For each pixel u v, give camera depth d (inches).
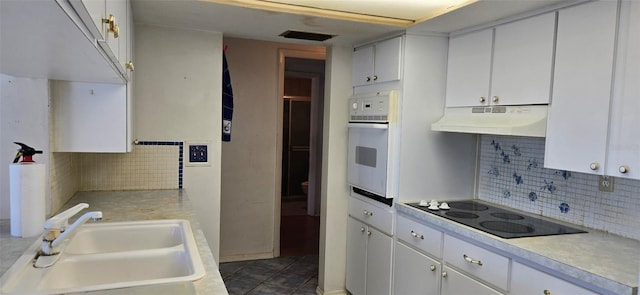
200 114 108.3
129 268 56.9
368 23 96.2
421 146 105.8
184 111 106.9
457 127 94.0
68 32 33.9
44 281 46.9
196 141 108.3
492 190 107.4
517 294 71.1
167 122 105.7
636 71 62.5
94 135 78.5
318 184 235.6
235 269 151.2
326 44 122.6
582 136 70.4
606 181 79.7
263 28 103.8
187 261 54.4
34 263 51.1
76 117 77.4
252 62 157.8
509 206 102.1
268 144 161.8
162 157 106.0
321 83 229.0
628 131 63.4
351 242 125.7
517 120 83.3
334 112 123.8
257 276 145.1
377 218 112.0
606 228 79.9
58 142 76.6
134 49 99.6
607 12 66.4
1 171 69.2
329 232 126.6
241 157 158.6
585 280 58.7
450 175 109.4
